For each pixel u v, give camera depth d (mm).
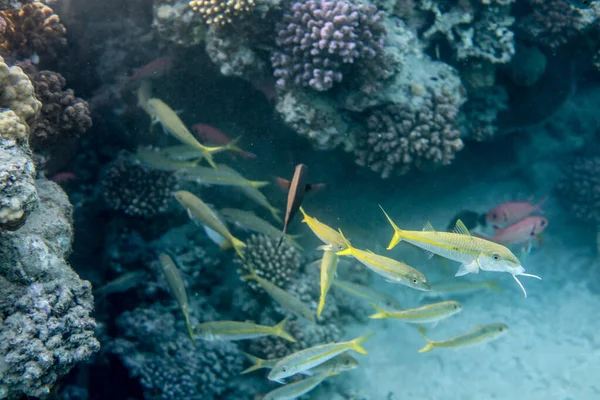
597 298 2689
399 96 2316
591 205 3014
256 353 2207
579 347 2457
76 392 2074
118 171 2385
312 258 2557
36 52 2172
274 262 2328
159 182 2400
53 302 1293
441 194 3027
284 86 2215
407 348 2461
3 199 1186
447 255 1362
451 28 2521
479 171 3178
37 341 1233
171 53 2535
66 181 2264
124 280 2189
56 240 1499
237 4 2084
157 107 1931
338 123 2301
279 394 1796
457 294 2699
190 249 2424
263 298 2352
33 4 2143
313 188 1429
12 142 1297
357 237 2711
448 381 2336
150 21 2629
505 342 2496
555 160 3264
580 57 2889
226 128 2723
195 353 2119
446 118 2367
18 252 1311
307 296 2318
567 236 3080
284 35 2139
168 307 2242
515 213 2490
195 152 2094
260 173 2762
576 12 2615
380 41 2188
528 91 2807
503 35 2535
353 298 2564
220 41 2232
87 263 2406
